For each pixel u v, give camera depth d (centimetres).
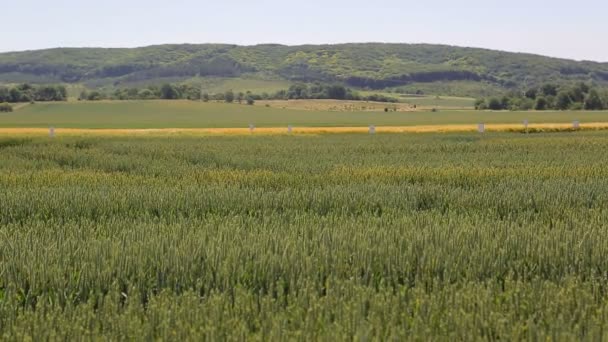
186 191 1297
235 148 2884
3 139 3462
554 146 2967
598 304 584
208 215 1043
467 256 710
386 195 1245
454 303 553
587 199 1209
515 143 3186
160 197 1205
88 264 664
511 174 1731
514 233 824
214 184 1519
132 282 630
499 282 648
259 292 592
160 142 3419
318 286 620
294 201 1176
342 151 2745
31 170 1966
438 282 620
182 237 820
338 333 470
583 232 850
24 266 666
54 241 808
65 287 630
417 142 3384
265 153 2619
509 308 554
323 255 697
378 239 783
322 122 7706
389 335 491
